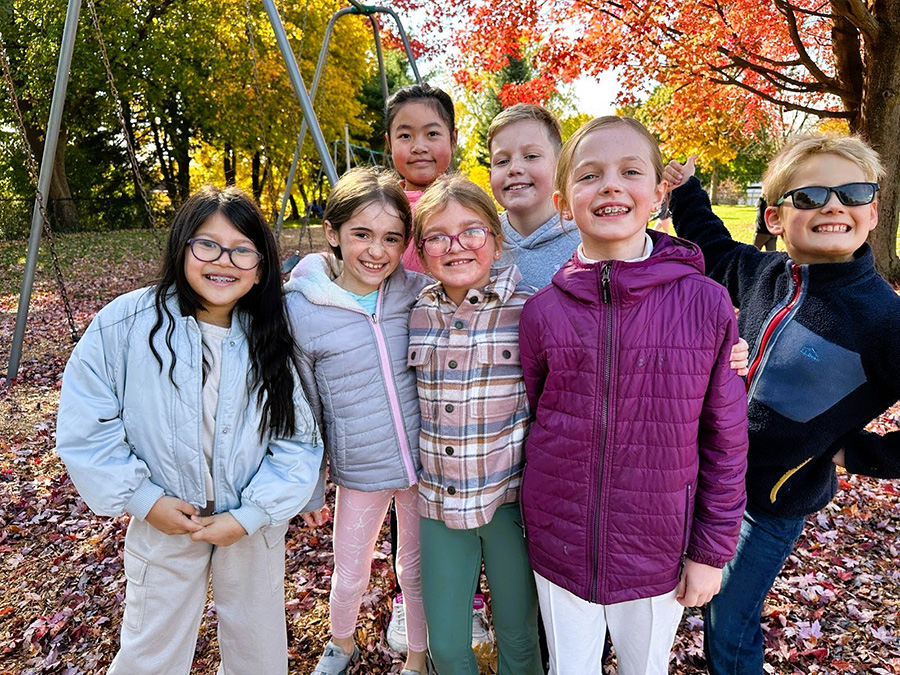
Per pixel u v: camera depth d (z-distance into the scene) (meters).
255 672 1.82
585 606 1.57
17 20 15.60
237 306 1.74
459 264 1.68
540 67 8.13
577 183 1.50
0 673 2.27
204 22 17.56
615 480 1.47
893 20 6.86
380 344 1.85
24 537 3.25
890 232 7.71
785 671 2.22
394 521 2.45
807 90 7.51
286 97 17.55
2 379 5.71
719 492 1.46
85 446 1.54
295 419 1.74
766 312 1.68
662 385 1.43
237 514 1.63
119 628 2.48
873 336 1.45
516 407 1.70
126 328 1.62
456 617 1.77
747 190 45.59
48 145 4.48
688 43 7.04
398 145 2.53
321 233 21.03
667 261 1.48
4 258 12.48
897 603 2.61
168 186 19.31
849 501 3.47
